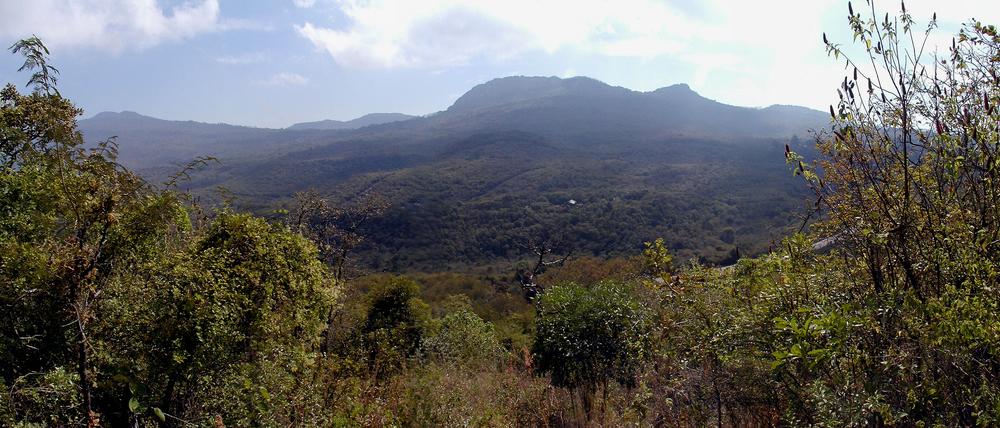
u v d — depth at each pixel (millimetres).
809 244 3502
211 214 5312
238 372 4539
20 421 3293
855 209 3025
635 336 5586
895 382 2496
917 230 2840
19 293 3412
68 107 4336
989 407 2176
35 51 3439
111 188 3490
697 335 4098
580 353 6980
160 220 3920
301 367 5203
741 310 3744
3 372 3561
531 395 6461
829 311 2805
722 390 3867
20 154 4449
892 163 2914
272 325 4883
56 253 3391
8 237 3719
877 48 2871
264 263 4980
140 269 4160
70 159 3521
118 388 3961
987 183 2662
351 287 11742
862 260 3174
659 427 4344
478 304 28062
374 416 5523
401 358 8531
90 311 3611
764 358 3488
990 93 2770
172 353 4066
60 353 3719
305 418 5020
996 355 2248
